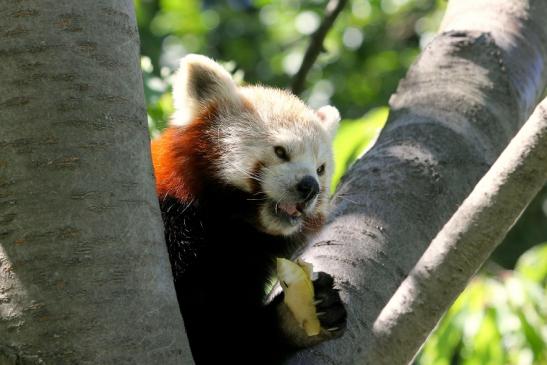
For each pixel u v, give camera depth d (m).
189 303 8.16
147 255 5.39
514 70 9.68
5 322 5.08
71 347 5.06
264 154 8.96
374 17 26.53
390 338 6.71
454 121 9.01
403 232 7.97
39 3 5.40
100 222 5.25
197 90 9.21
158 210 5.66
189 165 8.67
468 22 10.17
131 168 5.46
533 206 23.81
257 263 9.16
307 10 25.83
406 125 9.04
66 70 5.37
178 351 5.35
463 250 6.57
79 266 5.15
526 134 6.45
